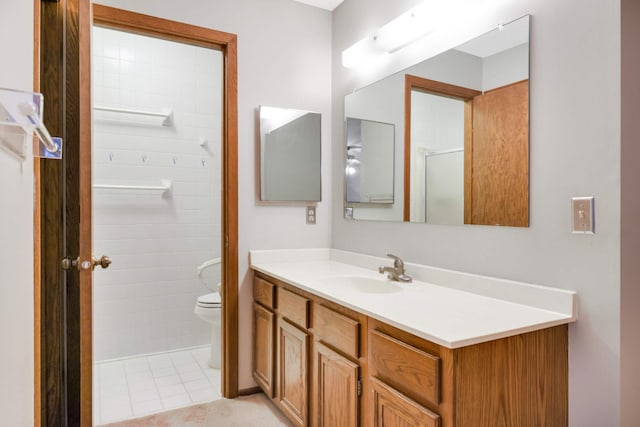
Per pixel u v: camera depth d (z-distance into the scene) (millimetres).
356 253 2424
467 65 1704
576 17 1312
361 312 1414
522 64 1479
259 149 2453
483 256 1638
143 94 3115
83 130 1376
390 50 2127
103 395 2434
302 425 1846
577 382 1302
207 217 3344
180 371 2822
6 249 583
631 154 1221
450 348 1061
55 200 1492
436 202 1860
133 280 3084
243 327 2424
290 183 2547
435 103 1867
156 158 3158
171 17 2201
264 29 2471
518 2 1500
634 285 1232
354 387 1472
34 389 829
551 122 1387
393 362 1276
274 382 2156
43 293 1463
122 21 2086
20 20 685
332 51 2697
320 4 2613
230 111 2371
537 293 1407
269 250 2494
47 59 1482
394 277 1928
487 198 1613
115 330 3027
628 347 1214
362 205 2396
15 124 502
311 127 2621
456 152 1754
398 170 2102
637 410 1237
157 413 2205
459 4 1694
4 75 565
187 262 3271
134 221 3086
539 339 1246
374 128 2287
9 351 600
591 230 1267
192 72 3285
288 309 1998
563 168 1350
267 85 2486
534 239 1439
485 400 1129
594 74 1263
